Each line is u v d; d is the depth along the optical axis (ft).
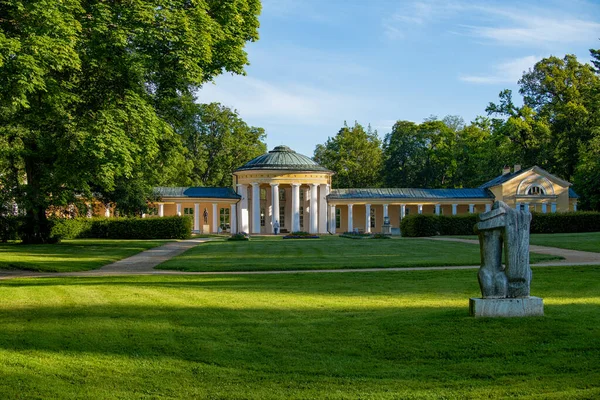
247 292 51.52
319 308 42.75
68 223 167.53
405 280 60.75
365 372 28.12
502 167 245.24
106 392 25.57
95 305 44.14
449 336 32.78
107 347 32.04
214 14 86.43
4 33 67.05
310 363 29.45
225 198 220.02
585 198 221.05
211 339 33.65
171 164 143.54
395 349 31.27
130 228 170.91
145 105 79.92
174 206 224.94
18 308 43.14
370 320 37.50
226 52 86.02
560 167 233.76
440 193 230.89
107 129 72.23
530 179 215.10
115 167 73.67
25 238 132.36
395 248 108.27
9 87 63.46
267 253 100.01
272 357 30.40
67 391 25.61
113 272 74.69
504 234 36.17
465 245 114.83
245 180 220.64
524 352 30.14
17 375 27.35
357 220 240.94
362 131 299.58
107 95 81.15
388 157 295.28
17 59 61.52
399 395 25.13
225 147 276.00
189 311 41.45
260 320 38.40
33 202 110.32
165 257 99.66
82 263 84.84
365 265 76.79
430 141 284.82
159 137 83.25
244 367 28.94
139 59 75.77
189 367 28.91
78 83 82.23
